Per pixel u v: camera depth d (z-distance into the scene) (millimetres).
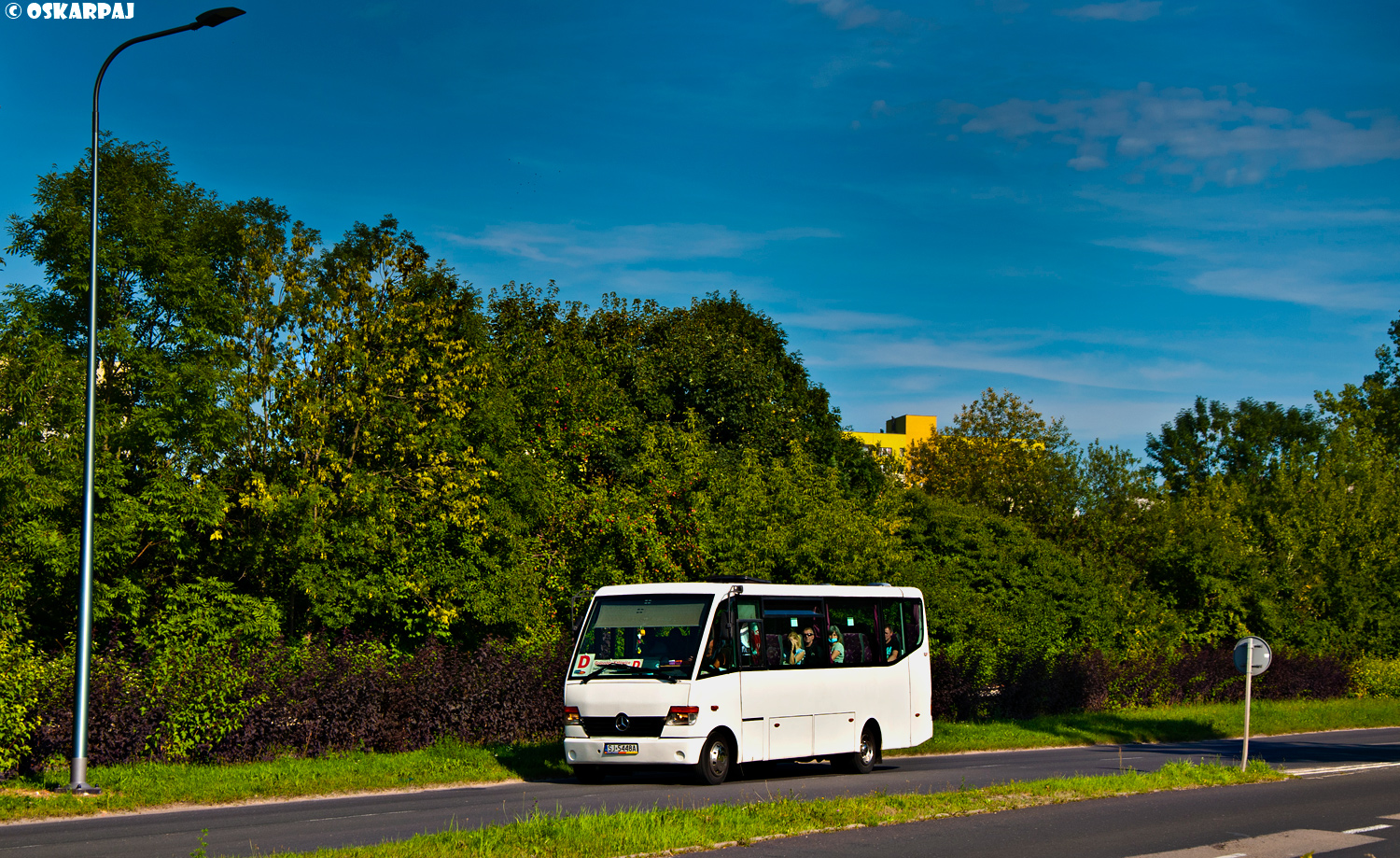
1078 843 11141
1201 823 12648
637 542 27422
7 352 20328
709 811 12125
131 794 14750
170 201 22516
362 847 10312
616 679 17375
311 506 22266
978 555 37844
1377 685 45344
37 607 21078
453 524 24562
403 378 24672
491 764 19031
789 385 46062
